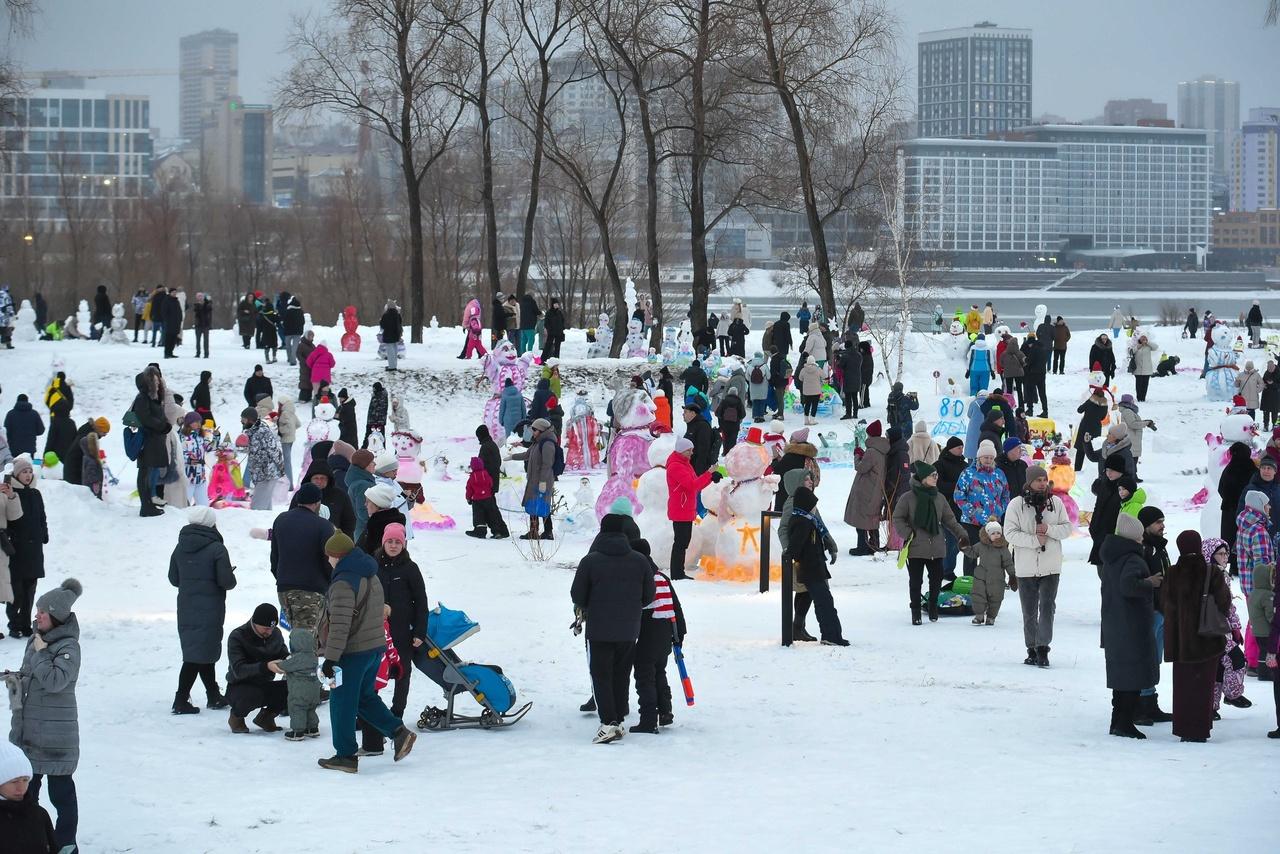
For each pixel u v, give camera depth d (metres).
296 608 14.11
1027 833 9.49
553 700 14.51
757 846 9.30
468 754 12.30
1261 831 9.43
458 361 47.88
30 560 17.34
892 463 24.42
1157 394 49.34
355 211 100.06
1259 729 13.10
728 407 34.91
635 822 9.97
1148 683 12.59
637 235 91.75
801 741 12.63
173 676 15.35
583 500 27.02
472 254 94.19
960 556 25.33
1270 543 14.64
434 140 58.22
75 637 9.43
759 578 21.67
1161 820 9.77
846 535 26.45
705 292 49.72
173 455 25.45
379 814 10.22
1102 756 11.91
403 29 49.59
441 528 26.89
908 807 10.27
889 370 50.22
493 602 19.86
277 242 111.94
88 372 44.56
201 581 13.69
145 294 53.22
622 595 12.79
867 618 19.22
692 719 13.59
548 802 10.57
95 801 10.53
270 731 13.08
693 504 22.44
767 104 49.44
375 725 12.02
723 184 52.94
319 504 14.45
